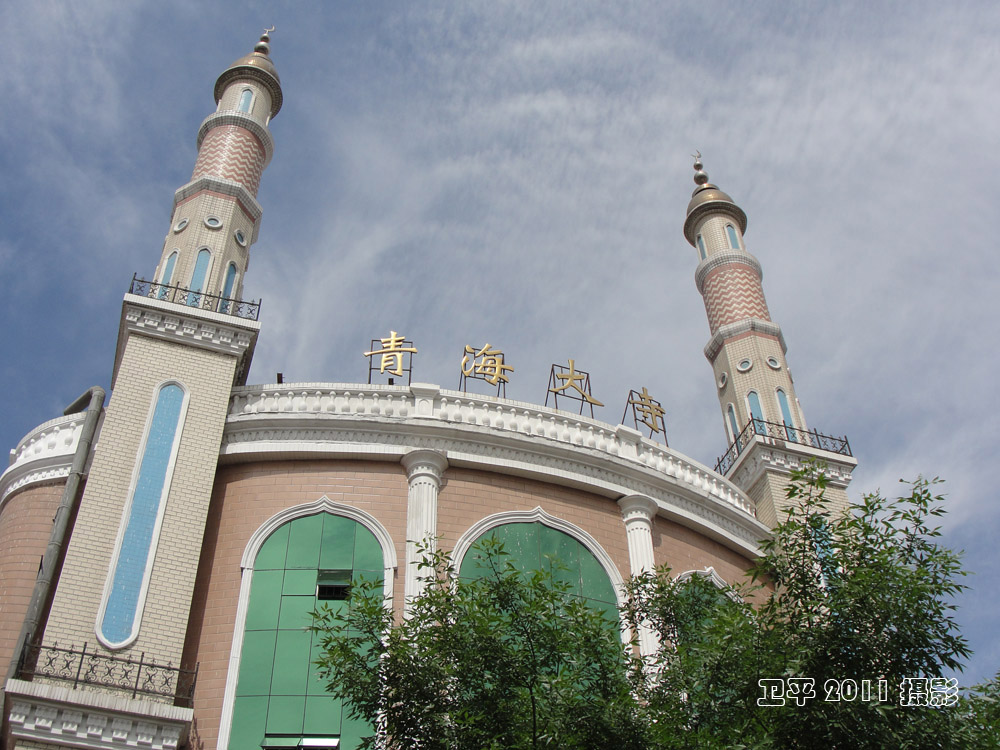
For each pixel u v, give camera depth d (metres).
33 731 17.58
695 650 16.09
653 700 16.03
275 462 23.31
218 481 23.00
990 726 15.31
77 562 20.08
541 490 24.20
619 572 23.61
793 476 17.94
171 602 20.23
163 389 23.31
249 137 31.45
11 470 23.98
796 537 17.14
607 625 22.55
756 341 34.12
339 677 15.62
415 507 22.62
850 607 15.31
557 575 22.89
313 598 21.30
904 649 15.10
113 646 19.23
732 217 38.47
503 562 22.58
